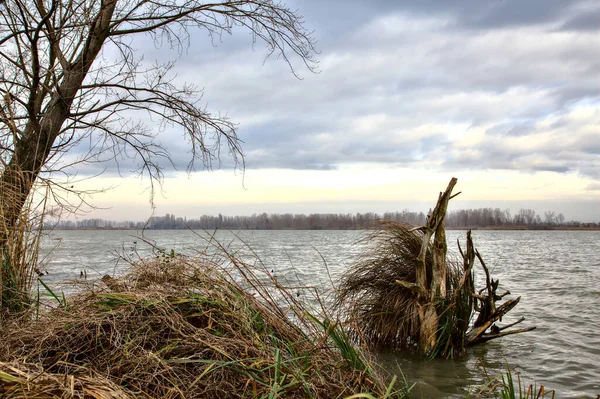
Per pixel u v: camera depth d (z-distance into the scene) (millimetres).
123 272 4402
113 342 3250
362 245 8227
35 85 6195
